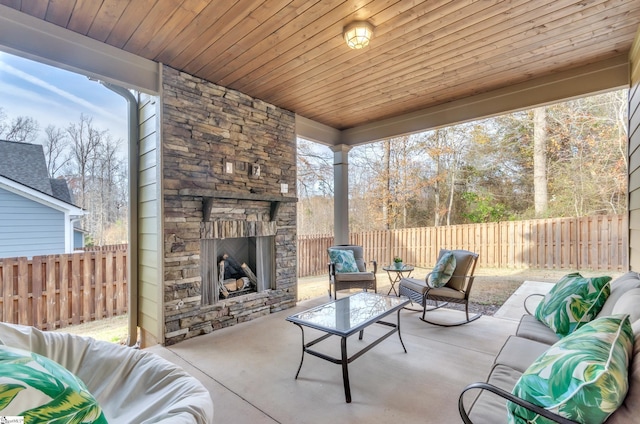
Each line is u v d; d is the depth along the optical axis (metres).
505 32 2.68
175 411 1.16
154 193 3.22
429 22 2.52
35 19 2.42
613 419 0.99
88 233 8.65
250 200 3.96
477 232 7.14
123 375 1.50
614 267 5.93
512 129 9.38
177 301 3.21
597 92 3.24
